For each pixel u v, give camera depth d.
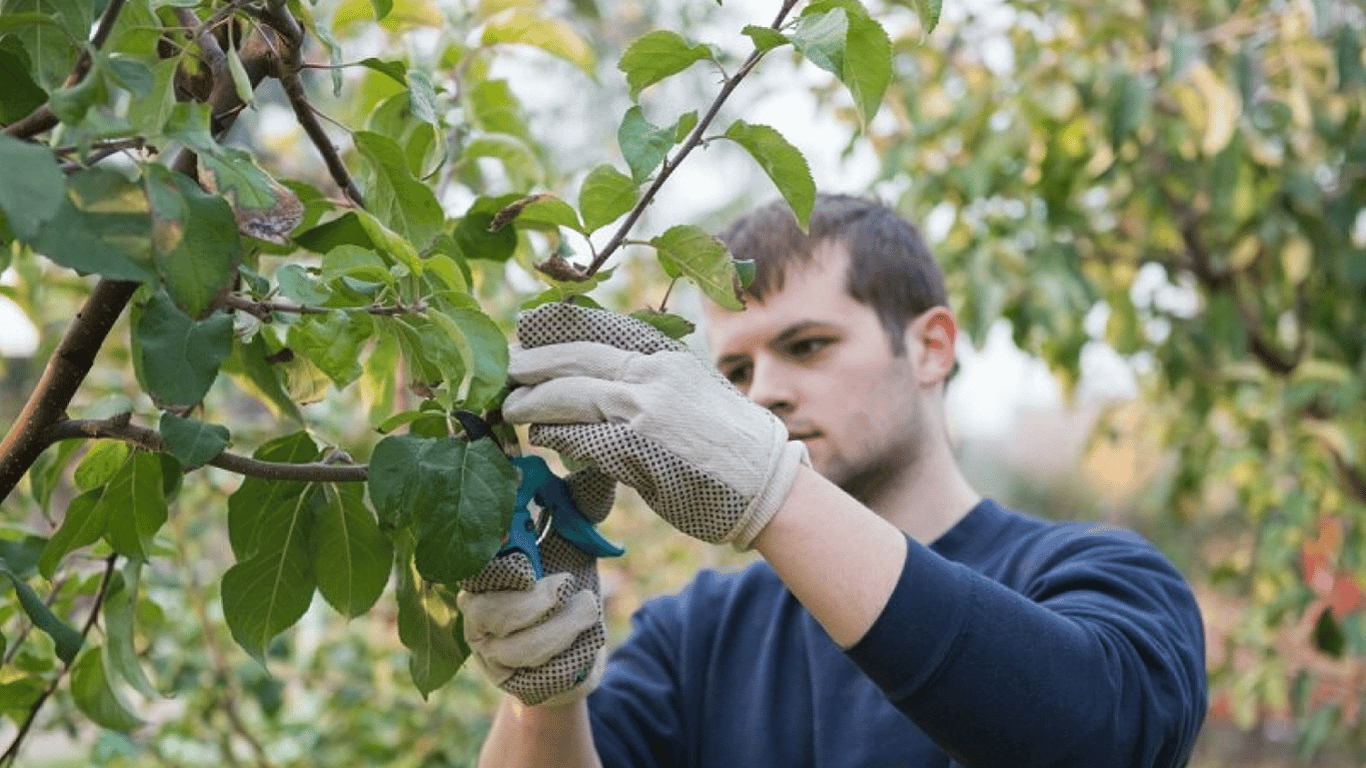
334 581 0.98
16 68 0.85
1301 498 2.70
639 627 1.58
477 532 0.84
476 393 0.83
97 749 1.69
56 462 1.14
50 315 1.85
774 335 1.44
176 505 1.94
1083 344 2.80
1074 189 2.80
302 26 0.91
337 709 2.35
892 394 1.45
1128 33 2.69
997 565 1.41
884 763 1.32
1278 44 2.76
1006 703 0.96
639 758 1.43
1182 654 1.16
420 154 1.14
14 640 1.32
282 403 1.07
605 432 0.90
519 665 0.93
